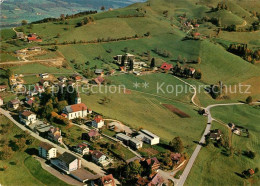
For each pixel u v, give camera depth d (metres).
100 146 156.38
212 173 150.12
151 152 158.00
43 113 178.62
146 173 136.38
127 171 132.00
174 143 161.50
